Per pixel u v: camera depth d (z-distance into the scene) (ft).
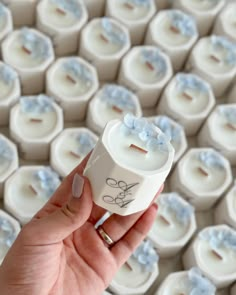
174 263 2.64
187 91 2.84
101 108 2.75
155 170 1.70
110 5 2.93
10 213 2.52
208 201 2.67
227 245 2.58
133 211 1.77
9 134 2.72
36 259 1.83
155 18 2.94
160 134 1.77
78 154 2.64
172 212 2.62
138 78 2.82
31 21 2.96
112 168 1.68
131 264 2.50
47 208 1.92
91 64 2.87
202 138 2.82
